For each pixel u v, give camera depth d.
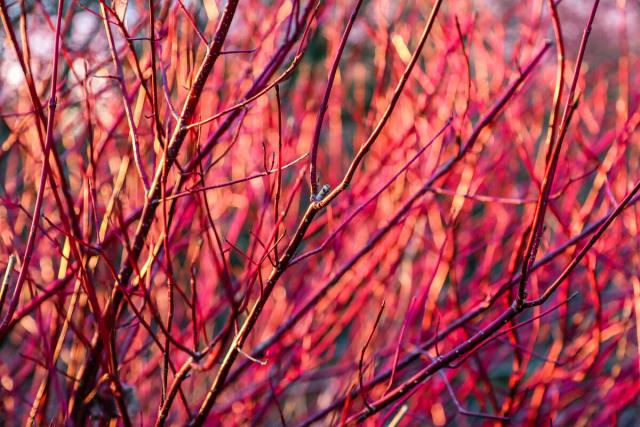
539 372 2.63
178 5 1.98
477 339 1.55
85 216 1.97
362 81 2.84
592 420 2.76
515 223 2.91
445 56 2.52
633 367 2.59
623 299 2.78
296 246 1.46
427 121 2.63
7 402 2.53
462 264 2.98
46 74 2.46
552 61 3.30
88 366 1.87
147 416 2.77
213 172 2.81
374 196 1.62
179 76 2.15
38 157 2.42
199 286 2.89
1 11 1.36
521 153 2.16
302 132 2.88
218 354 1.48
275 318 2.69
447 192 2.08
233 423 2.57
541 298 1.51
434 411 2.63
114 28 2.34
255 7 2.55
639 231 2.42
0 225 2.40
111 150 2.55
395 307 2.98
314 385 3.33
